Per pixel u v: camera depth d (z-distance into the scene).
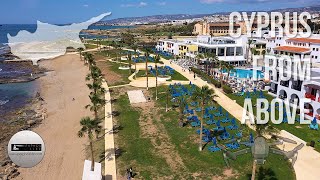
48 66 135.75
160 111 63.56
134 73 102.00
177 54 136.88
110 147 47.91
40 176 41.88
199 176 38.97
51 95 86.00
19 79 107.69
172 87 79.19
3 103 79.12
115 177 39.53
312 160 41.66
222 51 110.75
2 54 170.25
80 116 65.38
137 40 198.50
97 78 81.25
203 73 92.06
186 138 49.91
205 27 184.88
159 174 39.84
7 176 41.81
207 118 57.94
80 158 46.03
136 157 44.44
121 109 65.88
